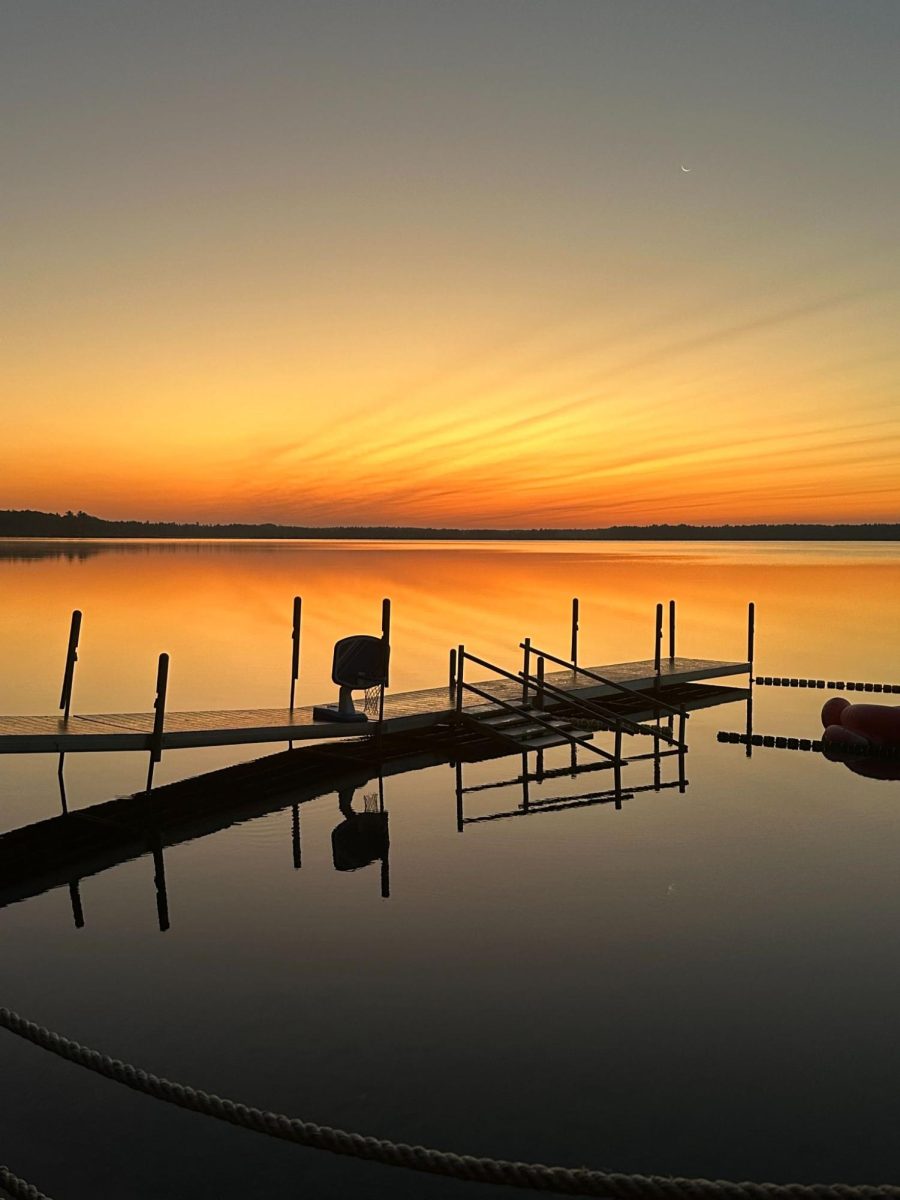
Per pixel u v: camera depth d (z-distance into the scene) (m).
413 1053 8.23
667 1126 7.23
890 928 11.12
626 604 59.84
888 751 21.00
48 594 65.06
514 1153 6.91
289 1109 7.41
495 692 23.48
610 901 11.99
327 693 27.84
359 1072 7.94
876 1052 8.32
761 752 21.56
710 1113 7.41
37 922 11.32
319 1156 6.90
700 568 114.25
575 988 9.52
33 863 13.60
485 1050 8.30
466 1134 7.12
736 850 14.13
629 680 25.16
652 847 14.27
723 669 27.80
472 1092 7.66
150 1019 8.84
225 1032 8.62
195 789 17.59
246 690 28.17
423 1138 7.08
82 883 12.72
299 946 10.57
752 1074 7.96
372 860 13.66
